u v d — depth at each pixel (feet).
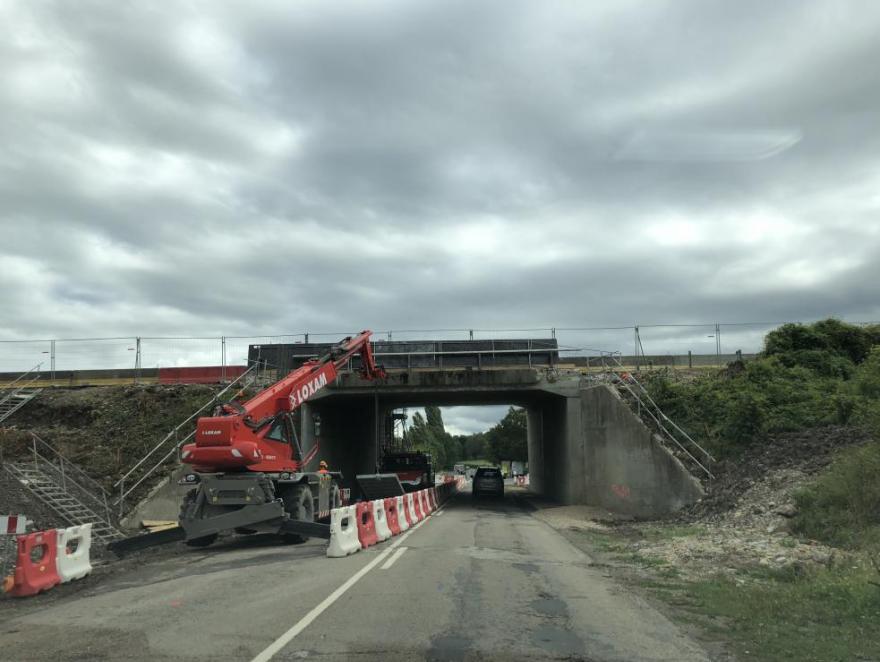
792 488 57.93
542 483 145.18
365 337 76.69
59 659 20.76
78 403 96.27
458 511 98.32
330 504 68.59
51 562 35.42
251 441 53.62
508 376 104.22
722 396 86.38
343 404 123.44
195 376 108.88
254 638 22.91
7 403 96.02
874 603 26.86
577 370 107.45
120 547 48.80
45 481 65.05
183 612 27.48
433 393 108.37
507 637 23.17
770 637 23.20
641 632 24.11
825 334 96.07
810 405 77.05
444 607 27.99
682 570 38.99
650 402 90.48
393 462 124.47
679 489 78.18
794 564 37.47
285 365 106.93
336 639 22.70
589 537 59.82
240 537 61.93
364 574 36.73
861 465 51.80
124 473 76.95
